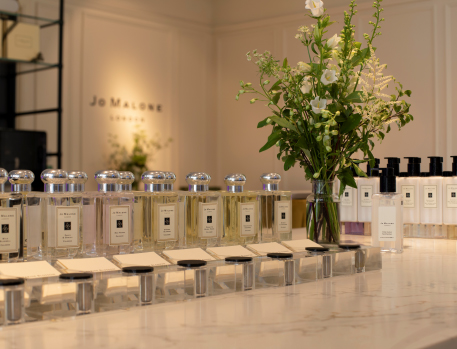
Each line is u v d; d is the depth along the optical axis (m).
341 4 4.58
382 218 1.65
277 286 1.10
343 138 1.53
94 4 4.73
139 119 5.07
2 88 4.07
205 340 0.72
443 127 4.14
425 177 2.07
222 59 5.59
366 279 1.20
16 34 3.51
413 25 4.27
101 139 4.78
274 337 0.73
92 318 0.83
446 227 2.04
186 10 5.44
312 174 1.54
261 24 5.25
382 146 4.36
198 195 1.32
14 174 1.12
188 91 5.46
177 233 1.28
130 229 1.19
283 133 1.55
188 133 5.46
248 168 5.42
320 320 0.83
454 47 4.11
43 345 0.69
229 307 0.91
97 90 4.75
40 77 4.31
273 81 5.16
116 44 4.90
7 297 0.78
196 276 0.98
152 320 0.82
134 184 4.84
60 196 1.11
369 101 1.57
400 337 0.74
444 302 0.96
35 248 1.12
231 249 1.20
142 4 5.08
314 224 1.49
